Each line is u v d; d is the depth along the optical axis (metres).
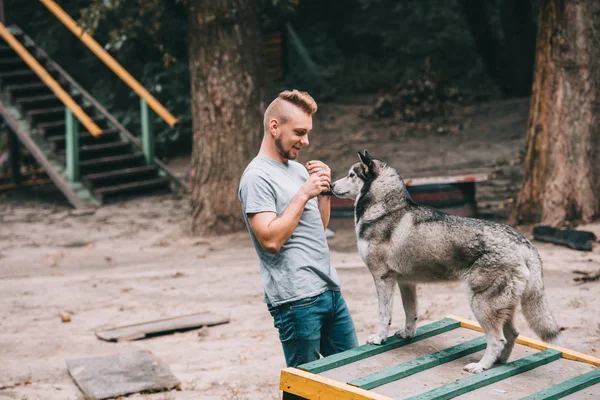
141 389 5.75
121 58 22.50
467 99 22.97
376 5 29.58
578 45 10.02
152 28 14.94
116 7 12.93
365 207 3.90
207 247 11.42
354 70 27.53
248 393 5.56
